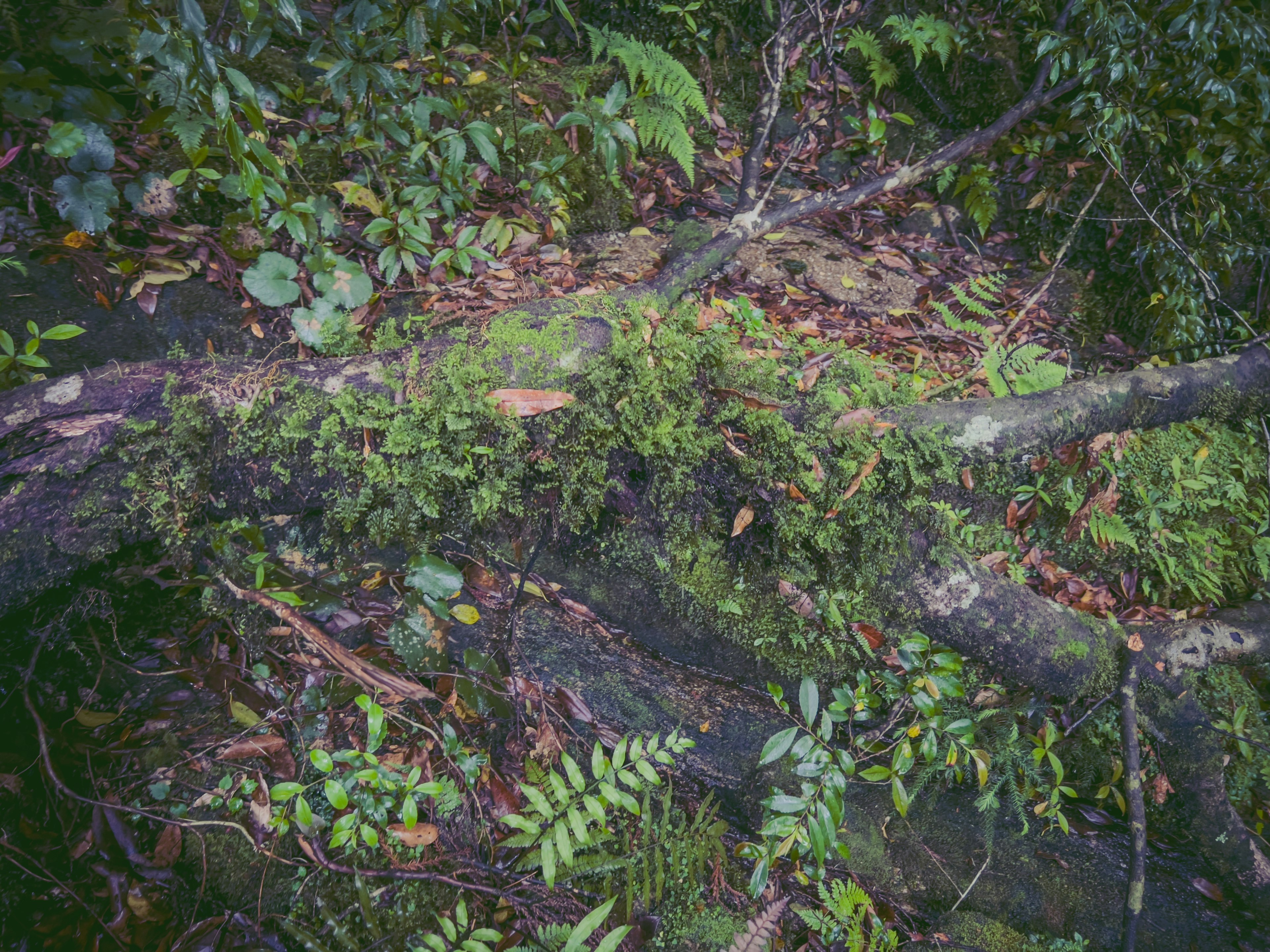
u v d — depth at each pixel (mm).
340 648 2164
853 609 2479
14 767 1909
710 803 2514
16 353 2184
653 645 2723
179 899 1914
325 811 2100
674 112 3752
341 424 2037
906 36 4281
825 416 2322
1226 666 2965
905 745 2336
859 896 2309
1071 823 2629
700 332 2361
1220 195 3943
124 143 2869
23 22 2488
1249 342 3215
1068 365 3660
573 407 2148
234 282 2729
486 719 2363
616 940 1931
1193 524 3109
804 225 4219
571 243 3689
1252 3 3867
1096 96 3725
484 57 3830
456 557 2449
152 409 1901
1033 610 2574
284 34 3297
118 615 2189
